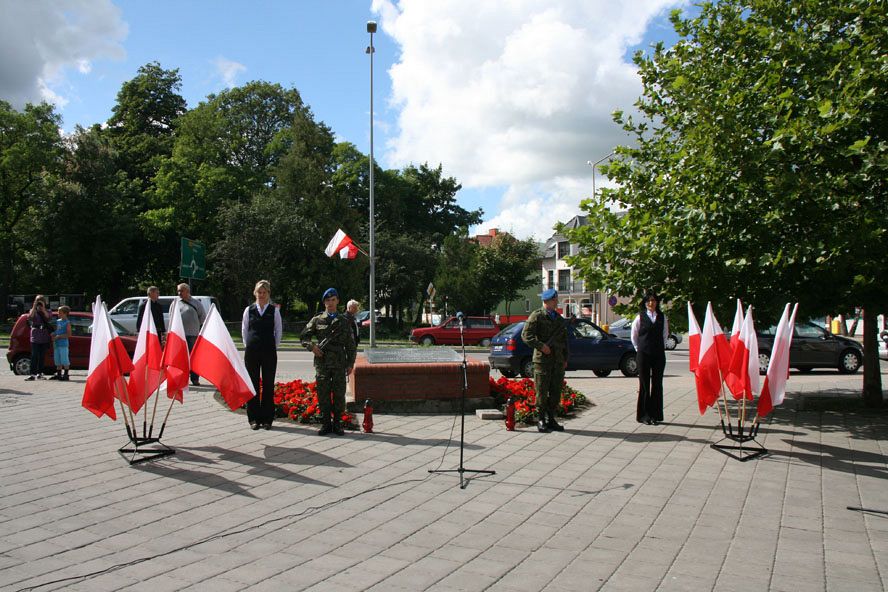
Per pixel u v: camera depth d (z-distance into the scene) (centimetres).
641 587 418
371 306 2719
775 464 735
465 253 5053
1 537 498
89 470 689
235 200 4522
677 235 1009
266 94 5284
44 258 4244
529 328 900
